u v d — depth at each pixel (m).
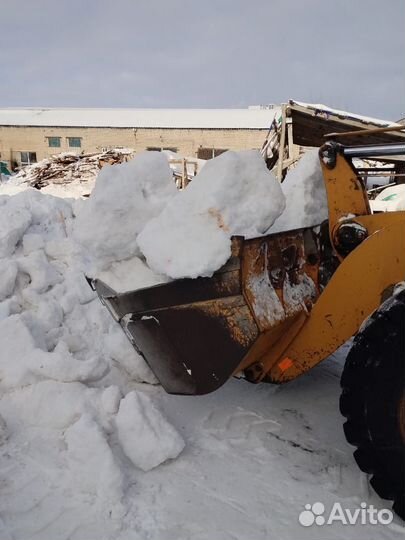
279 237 2.17
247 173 2.12
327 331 2.16
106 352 3.28
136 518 1.98
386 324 1.86
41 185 20.94
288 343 2.25
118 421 2.31
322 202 2.60
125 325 2.43
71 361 2.68
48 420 2.49
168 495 2.11
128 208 2.32
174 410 2.74
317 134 9.84
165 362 2.29
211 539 1.89
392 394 1.87
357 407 1.92
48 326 3.33
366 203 2.45
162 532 1.92
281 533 1.93
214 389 2.19
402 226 2.02
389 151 2.26
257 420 2.69
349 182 2.39
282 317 2.12
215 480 2.21
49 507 2.01
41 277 3.60
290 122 8.96
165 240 2.13
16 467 2.22
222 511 2.03
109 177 2.36
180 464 2.31
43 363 2.65
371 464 1.95
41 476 2.17
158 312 2.23
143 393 2.62
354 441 1.95
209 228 2.06
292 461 2.36
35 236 4.03
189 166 16.67
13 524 1.92
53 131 34.38
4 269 3.54
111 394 2.50
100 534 1.89
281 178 8.84
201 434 2.55
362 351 1.90
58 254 3.93
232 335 2.10
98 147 33.91
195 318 2.15
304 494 2.14
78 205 4.85
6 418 2.53
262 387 3.04
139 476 2.22
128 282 2.35
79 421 2.27
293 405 2.85
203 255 2.03
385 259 2.04
